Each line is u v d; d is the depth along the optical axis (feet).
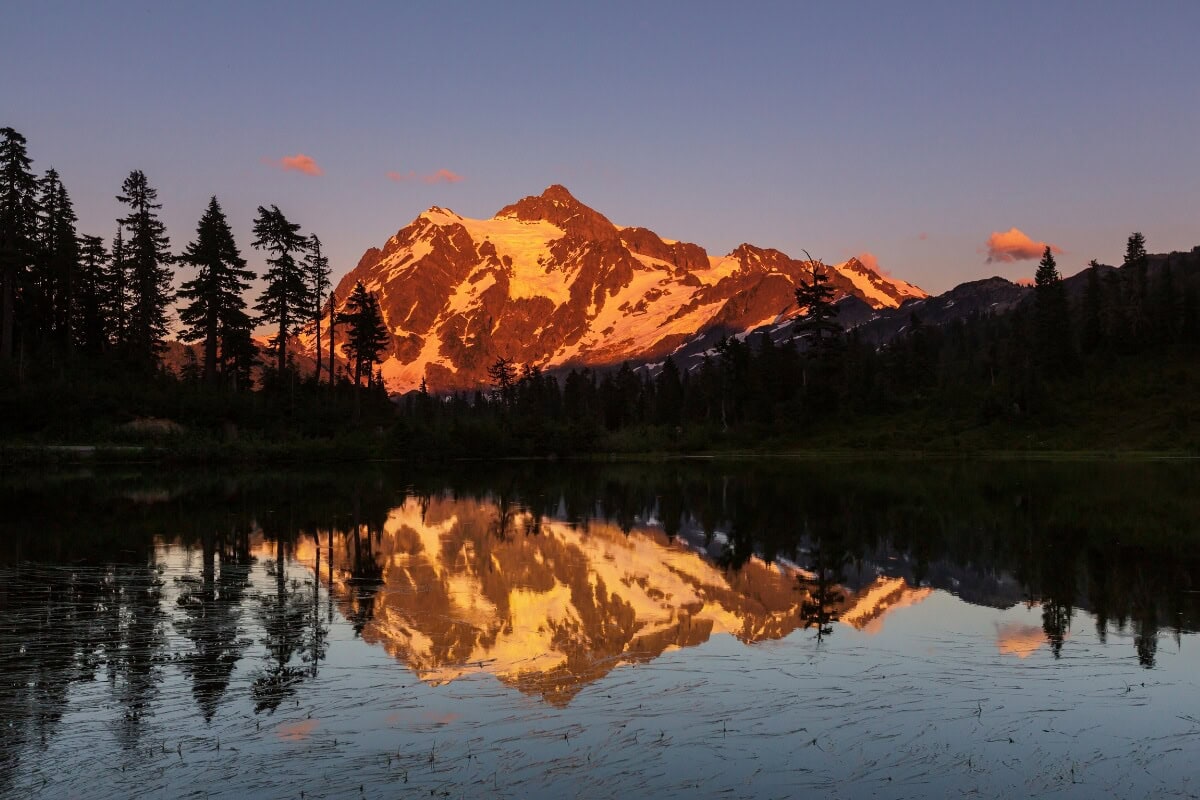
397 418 345.31
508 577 75.61
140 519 113.09
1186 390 406.82
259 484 177.78
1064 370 451.94
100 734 37.81
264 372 313.12
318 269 319.27
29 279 257.75
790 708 42.16
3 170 242.58
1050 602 67.15
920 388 470.80
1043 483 186.09
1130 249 538.88
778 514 129.08
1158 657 51.72
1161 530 106.52
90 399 240.32
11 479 178.70
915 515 126.31
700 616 61.98
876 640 55.52
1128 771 35.68
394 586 70.44
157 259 295.07
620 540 100.89
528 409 524.93
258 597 64.80
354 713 40.75
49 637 52.34
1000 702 43.42
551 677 46.73
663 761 35.70
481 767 34.86
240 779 33.63
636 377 626.23
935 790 33.68
